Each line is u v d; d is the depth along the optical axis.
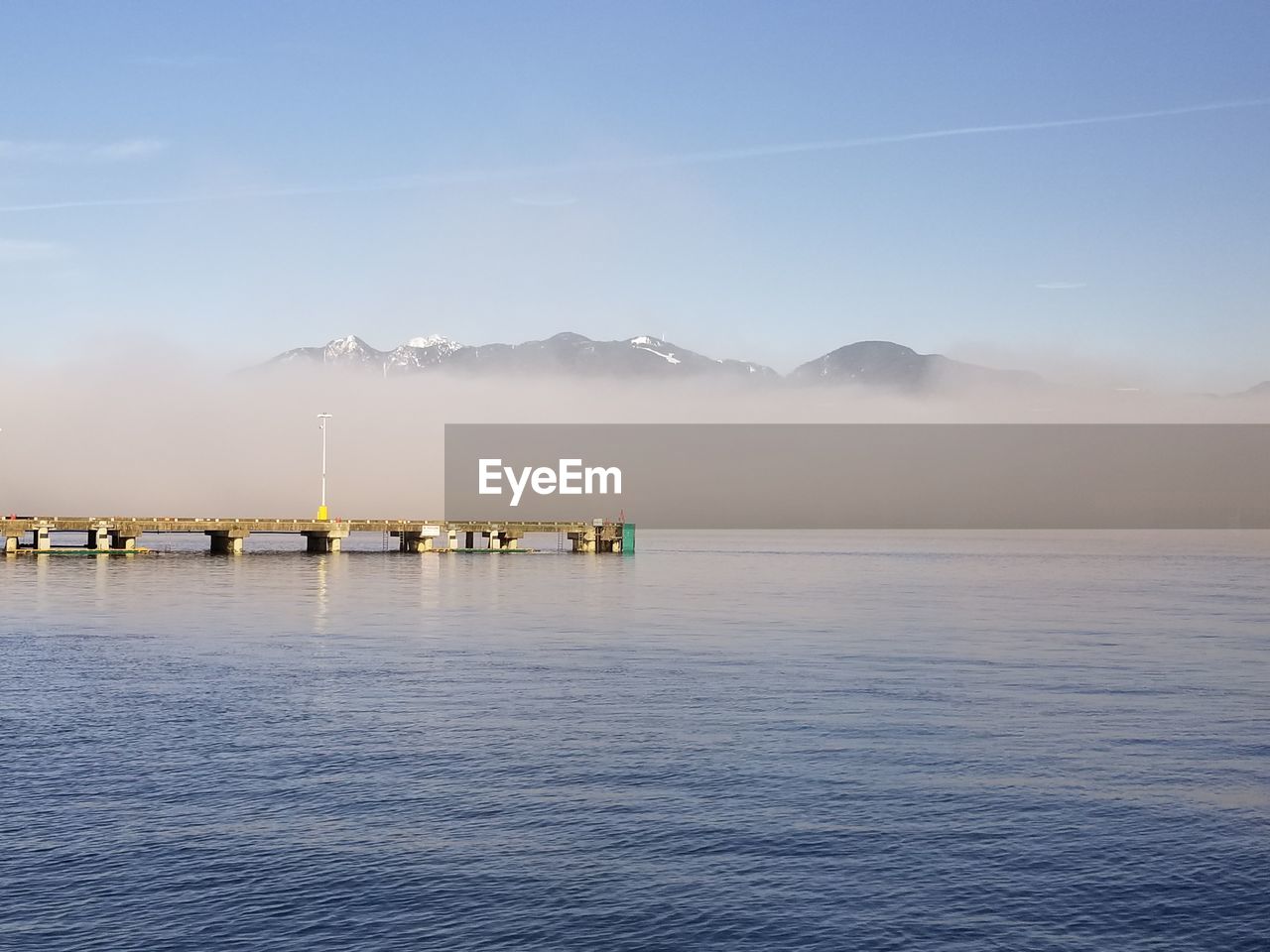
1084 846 28.16
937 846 28.11
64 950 22.30
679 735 39.69
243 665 55.84
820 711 44.12
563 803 31.42
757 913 24.17
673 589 115.44
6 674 52.53
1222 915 24.23
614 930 23.36
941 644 66.56
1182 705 45.78
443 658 58.84
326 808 30.89
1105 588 124.75
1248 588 125.38
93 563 146.75
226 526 168.12
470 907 24.39
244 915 23.92
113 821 29.70
